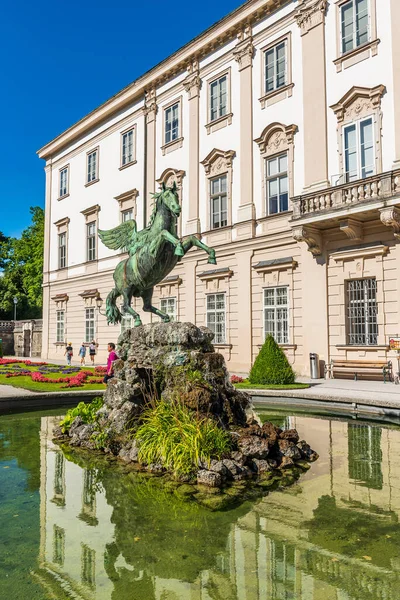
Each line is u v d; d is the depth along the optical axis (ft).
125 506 15.62
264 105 65.05
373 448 23.32
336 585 10.52
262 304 63.41
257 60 66.49
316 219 52.16
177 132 80.38
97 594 10.31
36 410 37.27
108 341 91.76
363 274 52.13
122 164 92.07
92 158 101.50
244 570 11.26
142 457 19.99
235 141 69.05
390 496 16.35
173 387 22.47
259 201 65.10
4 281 172.55
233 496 16.39
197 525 13.96
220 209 71.26
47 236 114.73
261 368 47.14
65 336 105.29
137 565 11.60
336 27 56.70
